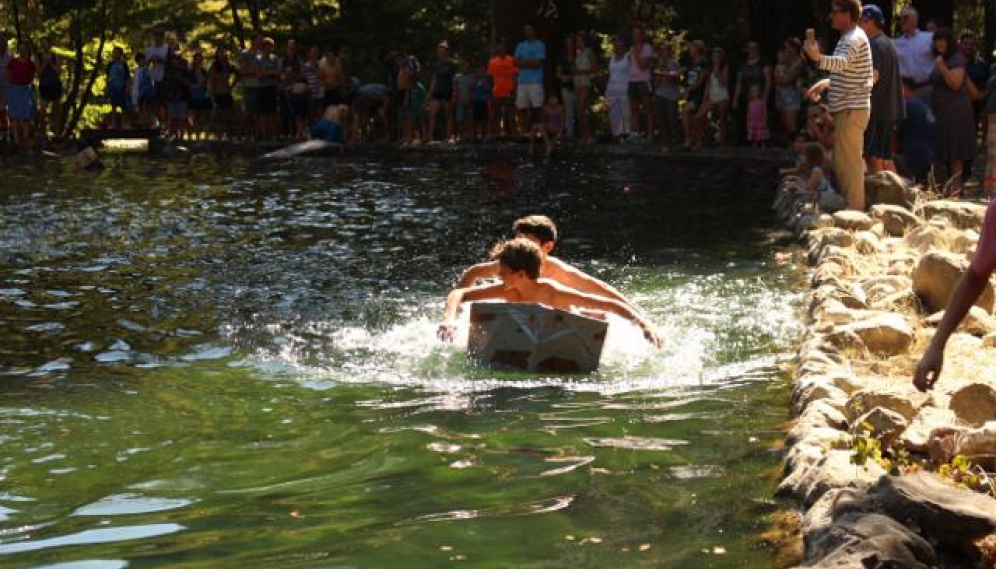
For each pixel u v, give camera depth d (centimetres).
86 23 2669
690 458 566
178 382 717
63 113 2603
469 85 2345
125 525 489
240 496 523
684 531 471
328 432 617
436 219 1420
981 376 652
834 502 458
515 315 740
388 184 1789
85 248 1218
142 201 1614
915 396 614
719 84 2106
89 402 675
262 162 2161
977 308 799
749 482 528
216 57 2506
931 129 1448
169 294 982
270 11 3409
